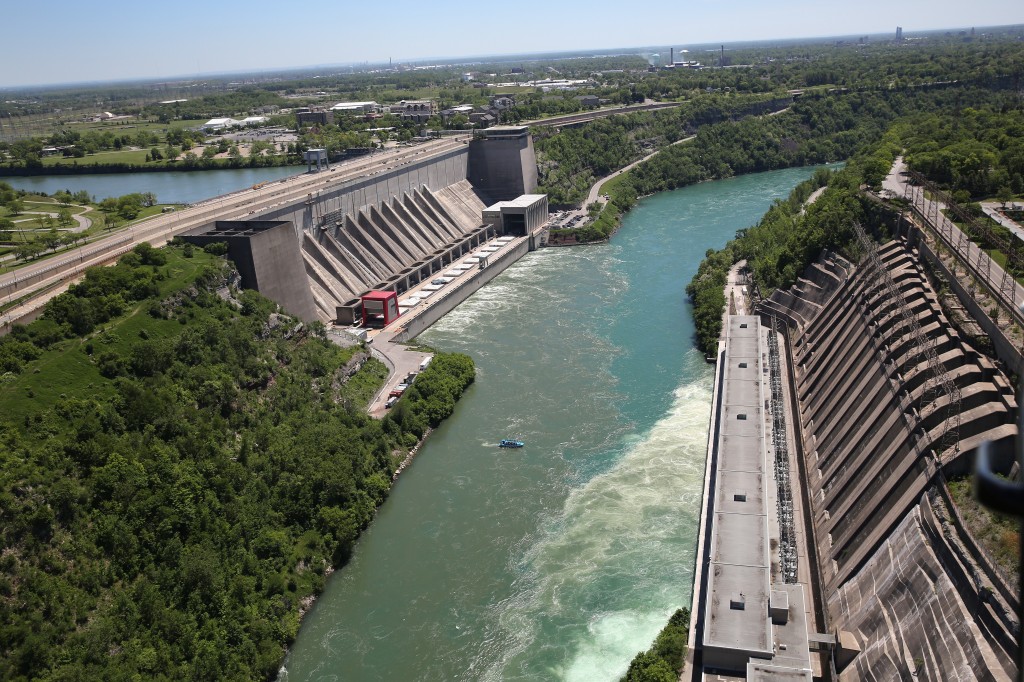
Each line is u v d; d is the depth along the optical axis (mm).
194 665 85812
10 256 177125
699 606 89938
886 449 102875
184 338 130000
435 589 102188
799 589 85375
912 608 78938
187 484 103250
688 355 166500
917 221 156625
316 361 149125
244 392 130625
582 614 95875
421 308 196375
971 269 126688
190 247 157500
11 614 82125
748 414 120250
